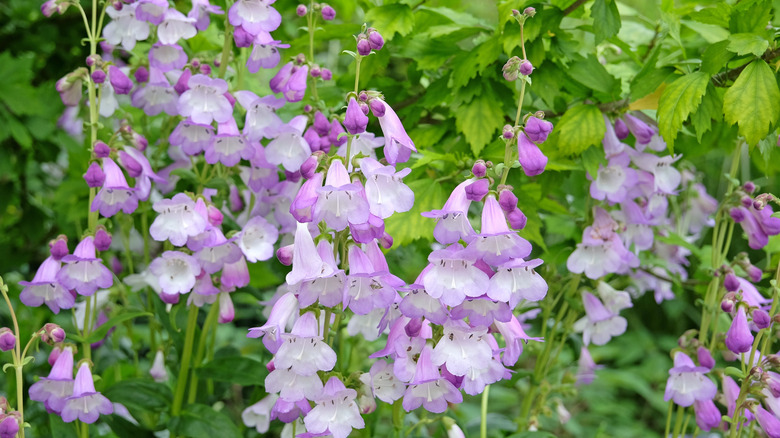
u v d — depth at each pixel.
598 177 0.85
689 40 0.92
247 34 0.80
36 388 0.80
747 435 0.86
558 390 0.93
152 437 0.87
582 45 0.93
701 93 0.79
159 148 0.91
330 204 0.72
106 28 0.84
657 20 0.91
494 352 0.74
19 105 0.97
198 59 0.83
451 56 0.89
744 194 0.86
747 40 0.78
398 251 0.93
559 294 0.91
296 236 0.73
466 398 1.37
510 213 0.73
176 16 0.81
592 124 0.83
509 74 0.75
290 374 0.74
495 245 0.72
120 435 0.86
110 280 0.81
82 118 1.01
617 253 0.86
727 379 0.84
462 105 0.85
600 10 0.82
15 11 1.09
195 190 0.89
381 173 0.72
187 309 0.89
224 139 0.81
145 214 0.92
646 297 1.87
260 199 0.85
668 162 0.87
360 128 0.72
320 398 0.73
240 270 0.82
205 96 0.80
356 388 0.78
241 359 0.86
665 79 0.83
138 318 1.05
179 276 0.81
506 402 1.42
